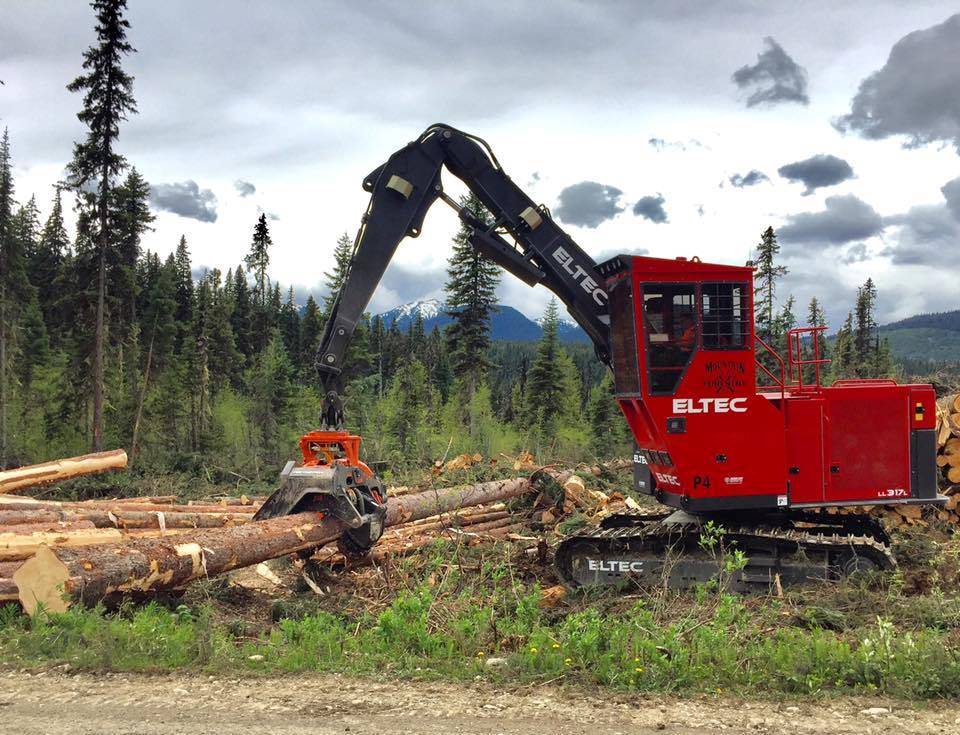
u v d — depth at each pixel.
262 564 10.26
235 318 73.50
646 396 9.53
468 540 12.51
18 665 6.09
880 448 9.84
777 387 10.46
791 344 10.64
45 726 4.94
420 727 4.92
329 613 8.15
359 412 40.84
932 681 5.50
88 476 20.86
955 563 9.97
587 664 6.05
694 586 9.24
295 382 53.59
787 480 9.63
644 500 16.75
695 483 9.50
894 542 11.44
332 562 10.83
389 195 11.09
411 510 13.09
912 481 9.85
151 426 39.31
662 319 9.62
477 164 11.14
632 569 9.92
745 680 5.68
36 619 6.91
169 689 5.62
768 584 9.48
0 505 10.72
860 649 6.00
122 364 41.53
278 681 5.80
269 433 41.22
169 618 7.49
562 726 4.93
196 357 50.09
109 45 29.98
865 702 5.32
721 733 4.82
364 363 48.72
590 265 11.02
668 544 9.92
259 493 20.11
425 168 11.14
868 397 9.87
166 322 45.19
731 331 9.62
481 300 45.09
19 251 42.47
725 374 9.59
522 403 56.41
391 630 6.79
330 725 4.96
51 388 41.28
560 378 51.03
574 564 10.15
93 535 8.94
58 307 37.25
